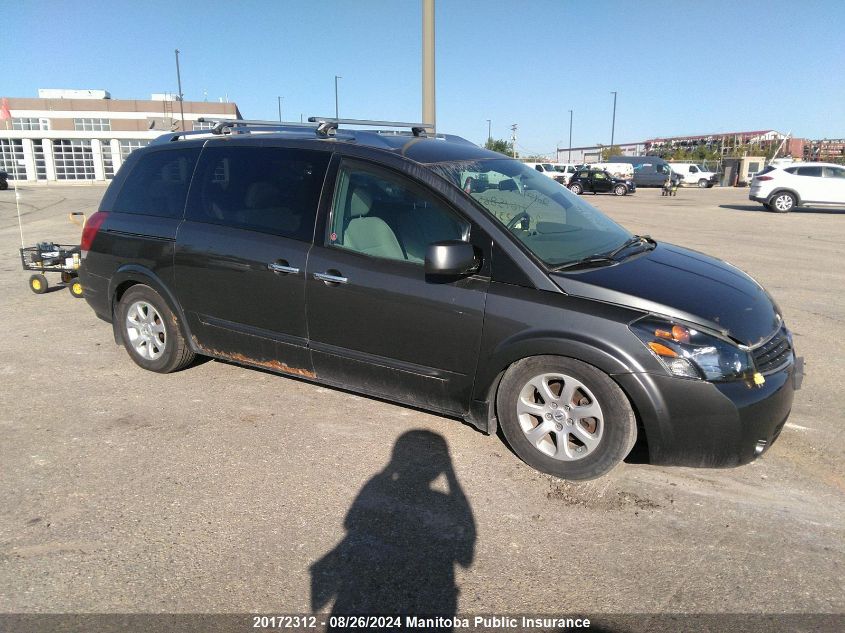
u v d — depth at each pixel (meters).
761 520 3.08
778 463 3.64
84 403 4.40
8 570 2.68
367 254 3.79
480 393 3.55
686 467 3.29
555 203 4.17
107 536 2.91
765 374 3.20
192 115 53.91
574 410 3.33
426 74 7.43
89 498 3.22
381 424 4.09
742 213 21.16
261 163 4.30
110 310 5.07
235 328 4.37
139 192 4.89
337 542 2.88
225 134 4.70
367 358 3.87
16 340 5.87
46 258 7.50
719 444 3.11
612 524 3.04
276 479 3.42
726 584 2.62
